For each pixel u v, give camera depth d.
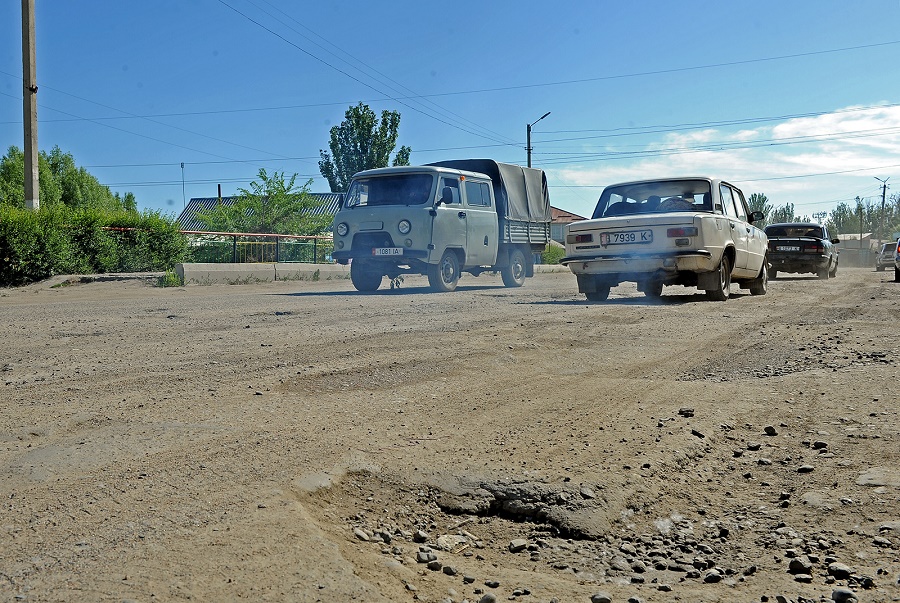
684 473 3.12
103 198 34.06
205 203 61.38
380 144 52.34
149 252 19.06
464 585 2.11
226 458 2.98
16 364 5.17
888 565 2.27
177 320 8.23
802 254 21.16
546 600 2.03
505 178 16.00
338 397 4.21
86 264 17.48
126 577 1.92
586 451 3.26
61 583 1.88
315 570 2.02
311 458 3.01
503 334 6.74
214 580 1.93
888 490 2.87
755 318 8.34
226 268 17.95
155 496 2.53
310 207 30.08
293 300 11.52
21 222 15.84
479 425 3.67
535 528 2.61
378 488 2.80
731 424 3.81
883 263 33.84
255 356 5.50
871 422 3.80
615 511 2.69
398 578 2.08
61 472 2.78
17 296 13.69
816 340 6.50
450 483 2.86
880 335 6.75
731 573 2.26
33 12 18.14
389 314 8.77
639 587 2.16
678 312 8.98
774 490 2.96
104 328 7.40
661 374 5.07
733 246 11.18
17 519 2.31
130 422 3.55
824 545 2.44
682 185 11.18
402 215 13.35
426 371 5.00
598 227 10.73
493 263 15.37
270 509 2.44
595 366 5.34
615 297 12.05
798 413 4.04
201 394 4.21
